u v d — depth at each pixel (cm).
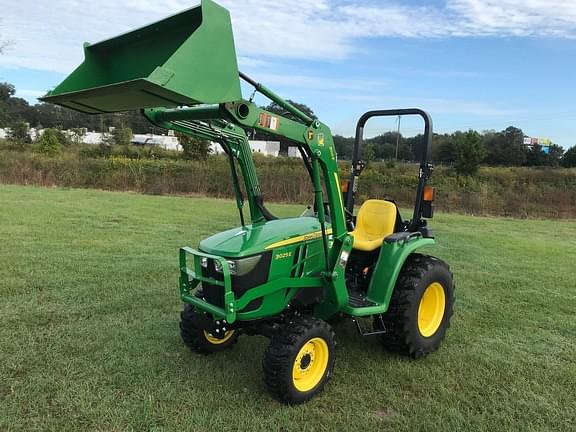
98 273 584
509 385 351
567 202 1596
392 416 305
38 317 440
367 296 375
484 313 516
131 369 350
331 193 338
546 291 611
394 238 377
